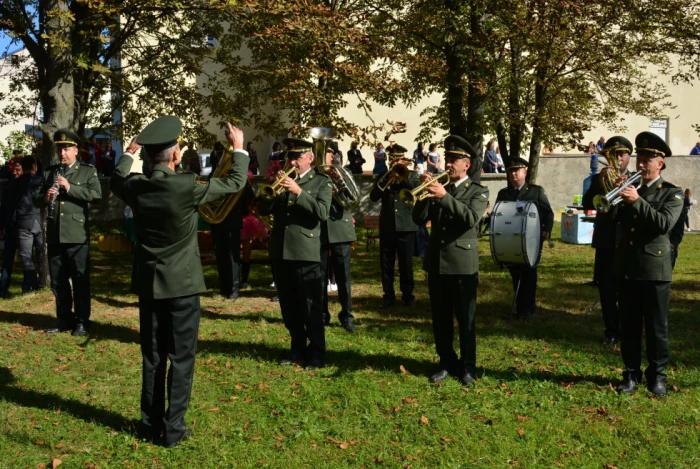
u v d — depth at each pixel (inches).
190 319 181.6
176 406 181.0
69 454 178.4
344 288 297.3
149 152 179.2
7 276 368.2
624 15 440.1
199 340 278.4
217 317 320.5
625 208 213.3
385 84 368.2
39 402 212.8
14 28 340.5
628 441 184.4
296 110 388.5
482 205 220.4
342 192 286.5
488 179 732.0
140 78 470.9
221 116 455.5
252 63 500.4
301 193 234.2
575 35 431.5
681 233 265.9
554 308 342.3
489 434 189.0
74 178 283.1
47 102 358.3
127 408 208.1
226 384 226.8
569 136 467.5
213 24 455.8
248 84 453.7
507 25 421.1
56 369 243.4
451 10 406.6
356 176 706.2
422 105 869.8
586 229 584.1
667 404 205.6
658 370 213.9
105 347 269.3
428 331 292.7
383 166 725.9
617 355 258.2
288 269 244.5
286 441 185.5
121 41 420.5
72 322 294.2
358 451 179.9
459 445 182.5
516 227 292.5
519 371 237.9
